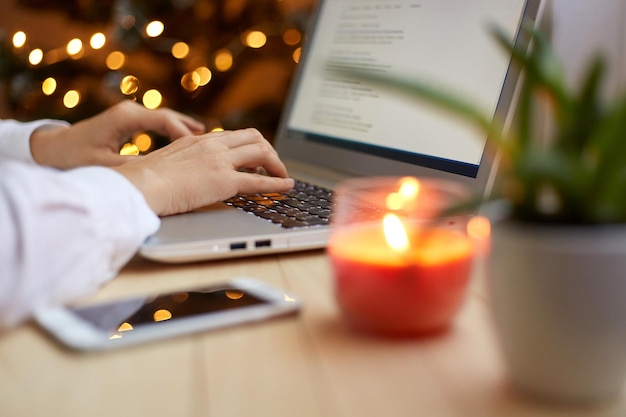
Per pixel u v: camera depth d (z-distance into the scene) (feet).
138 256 2.02
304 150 3.76
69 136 2.96
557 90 1.09
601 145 1.04
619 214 1.09
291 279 1.80
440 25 3.06
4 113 6.96
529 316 1.10
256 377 1.22
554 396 1.12
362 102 3.41
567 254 1.06
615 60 2.72
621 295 1.08
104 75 6.49
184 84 6.50
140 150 5.78
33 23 8.75
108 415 1.10
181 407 1.12
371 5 3.60
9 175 1.62
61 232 1.60
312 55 3.98
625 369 1.12
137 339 1.36
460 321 1.49
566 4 2.65
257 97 7.69
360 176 3.26
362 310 1.40
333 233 1.50
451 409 1.11
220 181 2.32
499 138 1.08
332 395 1.16
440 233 1.37
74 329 1.41
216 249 1.92
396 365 1.27
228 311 1.50
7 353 1.34
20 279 1.48
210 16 6.62
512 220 1.14
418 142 2.95
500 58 2.68
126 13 6.39
